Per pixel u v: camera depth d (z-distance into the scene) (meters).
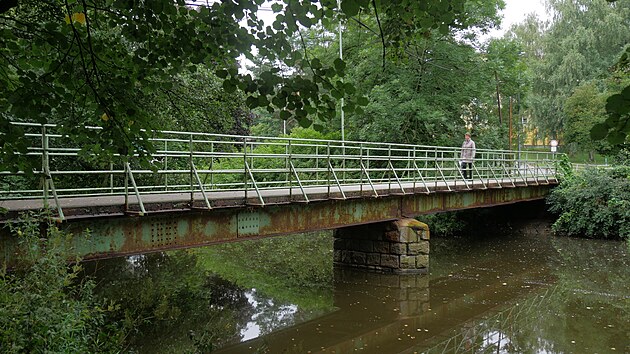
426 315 11.65
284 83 3.77
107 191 14.09
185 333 9.91
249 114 25.89
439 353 9.20
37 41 4.24
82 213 7.86
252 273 15.84
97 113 4.38
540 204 26.58
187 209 9.22
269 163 24.33
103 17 4.72
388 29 5.12
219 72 3.81
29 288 5.02
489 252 20.33
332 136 30.84
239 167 23.02
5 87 4.36
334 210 13.34
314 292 13.64
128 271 15.52
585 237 23.83
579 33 45.44
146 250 8.92
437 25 4.27
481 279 15.34
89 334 5.84
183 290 13.26
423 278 15.23
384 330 10.57
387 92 28.66
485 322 11.09
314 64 3.76
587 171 25.31
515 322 11.03
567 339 9.82
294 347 9.49
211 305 12.06
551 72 47.88
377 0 4.18
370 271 16.05
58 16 4.95
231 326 10.59
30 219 5.73
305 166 27.17
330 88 3.80
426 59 29.00
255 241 22.55
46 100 4.11
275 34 3.91
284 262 17.70
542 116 48.06
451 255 19.69
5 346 4.42
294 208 12.13
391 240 15.62
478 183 19.44
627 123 2.43
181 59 4.46
